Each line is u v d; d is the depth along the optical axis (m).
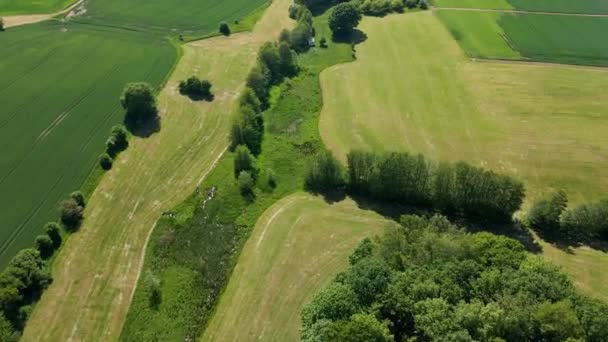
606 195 103.25
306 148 119.75
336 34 170.75
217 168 113.06
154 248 94.19
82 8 181.12
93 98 134.25
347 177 106.00
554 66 149.50
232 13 182.88
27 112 127.62
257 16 181.00
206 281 88.25
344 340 57.47
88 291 85.88
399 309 63.75
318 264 88.81
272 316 80.38
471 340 56.72
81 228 96.94
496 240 75.31
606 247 91.81
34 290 85.00
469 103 132.38
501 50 158.75
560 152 114.69
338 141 120.81
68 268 89.50
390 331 63.75
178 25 173.50
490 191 94.00
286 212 100.75
